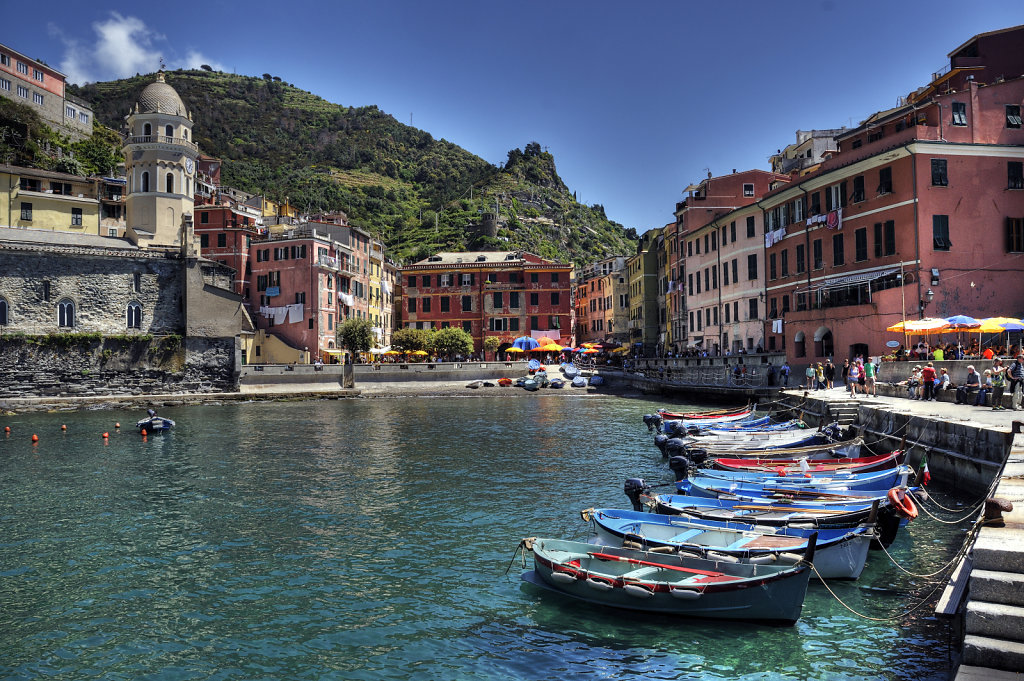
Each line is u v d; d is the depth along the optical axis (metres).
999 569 9.11
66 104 106.50
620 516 17.23
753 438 30.78
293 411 55.94
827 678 11.37
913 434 25.70
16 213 76.19
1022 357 31.72
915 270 41.62
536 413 52.75
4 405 56.03
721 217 66.81
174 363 66.38
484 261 99.31
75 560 18.03
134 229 74.94
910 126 44.78
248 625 13.95
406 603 14.90
